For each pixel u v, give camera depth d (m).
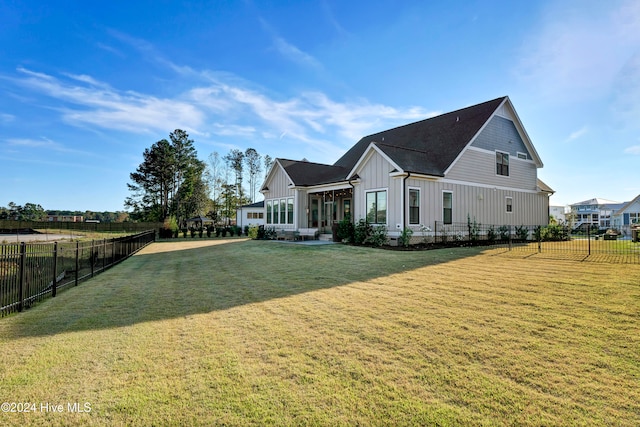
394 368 3.15
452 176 15.57
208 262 11.95
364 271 8.41
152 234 25.61
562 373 2.97
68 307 5.80
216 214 56.72
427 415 2.42
